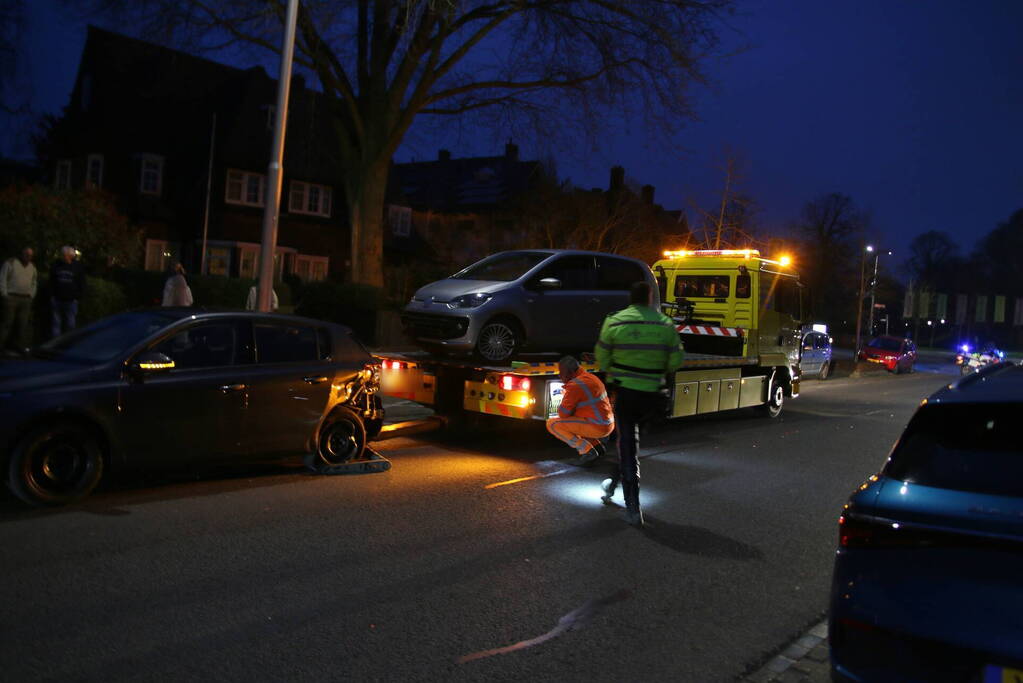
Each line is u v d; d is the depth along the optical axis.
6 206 16.30
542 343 10.29
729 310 13.61
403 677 3.76
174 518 6.12
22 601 4.41
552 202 35.69
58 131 38.12
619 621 4.59
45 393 6.04
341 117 24.77
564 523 6.59
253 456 7.25
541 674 3.87
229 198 35.56
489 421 10.87
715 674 3.97
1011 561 2.74
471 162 56.72
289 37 10.96
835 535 6.61
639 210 34.38
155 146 36.84
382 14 21.42
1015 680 2.66
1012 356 71.19
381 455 9.03
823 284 61.91
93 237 17.67
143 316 7.10
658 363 6.72
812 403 18.28
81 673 3.63
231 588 4.77
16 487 6.00
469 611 4.61
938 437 3.33
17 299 12.98
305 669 3.79
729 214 25.75
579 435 8.73
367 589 4.88
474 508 6.89
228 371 7.06
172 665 3.75
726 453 10.46
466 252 39.16
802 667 4.09
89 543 5.43
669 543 6.18
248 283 23.38
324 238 39.53
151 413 6.54
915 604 2.89
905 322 95.19
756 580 5.41
